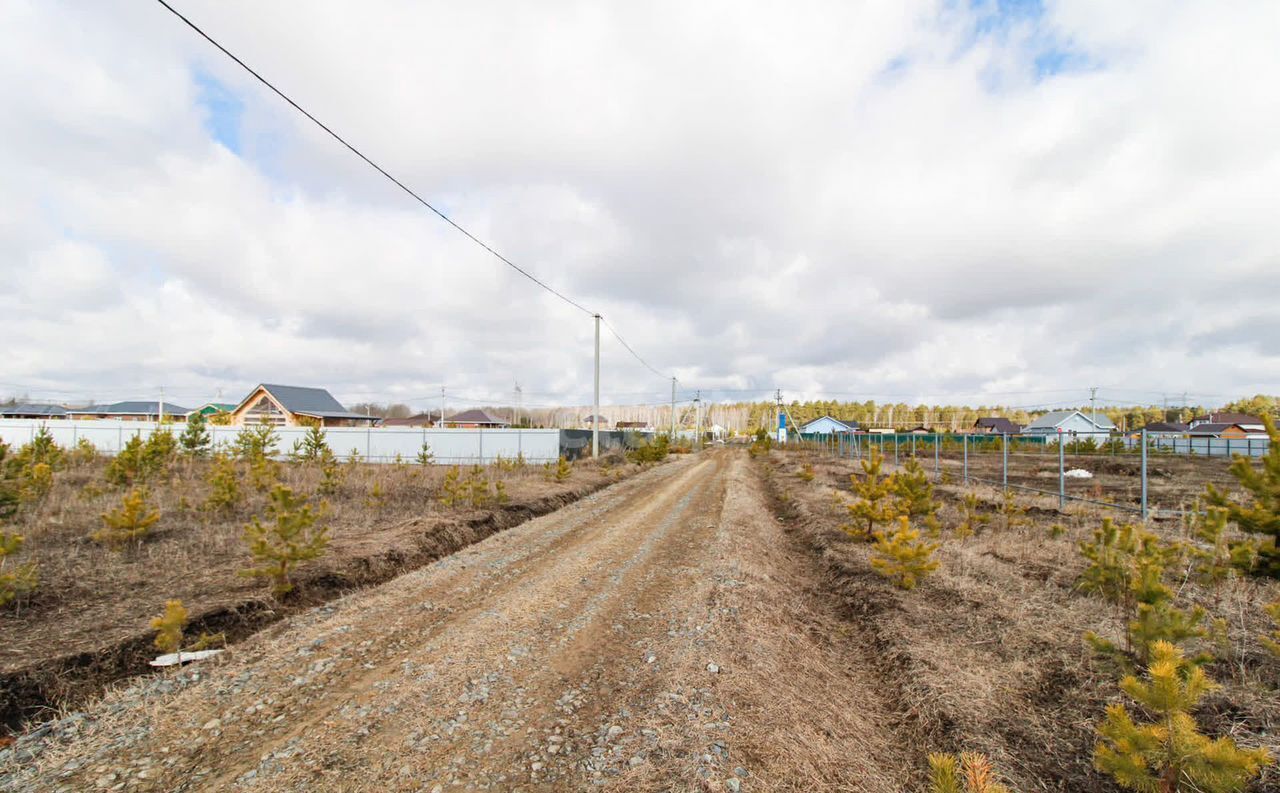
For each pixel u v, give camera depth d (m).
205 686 4.61
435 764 3.57
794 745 3.78
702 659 4.97
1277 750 3.30
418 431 30.95
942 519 11.85
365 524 11.11
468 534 11.17
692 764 3.44
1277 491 6.21
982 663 5.02
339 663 5.09
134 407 63.75
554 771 3.51
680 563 9.10
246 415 44.00
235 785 3.34
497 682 4.77
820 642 6.12
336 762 3.58
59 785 3.32
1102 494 15.41
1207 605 5.82
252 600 6.45
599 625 6.20
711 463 37.34
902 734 4.26
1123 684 3.04
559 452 30.42
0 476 7.98
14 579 5.66
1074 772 3.51
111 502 11.77
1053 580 7.19
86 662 4.74
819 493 17.53
